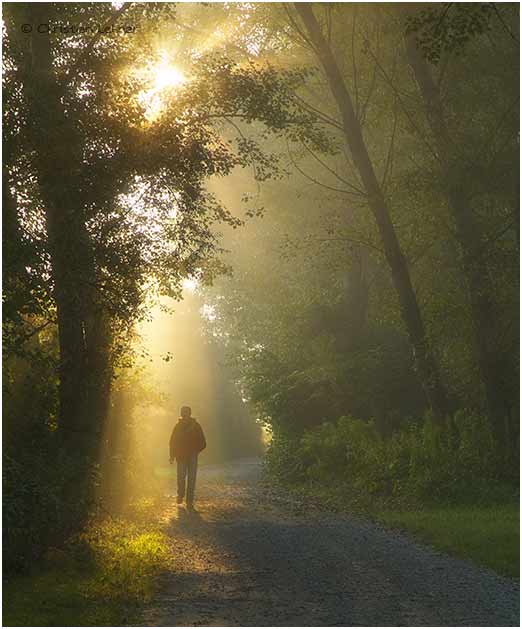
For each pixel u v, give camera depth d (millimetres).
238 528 17797
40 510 12430
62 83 14703
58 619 9281
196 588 11203
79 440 17969
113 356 18812
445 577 11891
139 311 17562
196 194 15938
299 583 11508
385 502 21703
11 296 14266
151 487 23469
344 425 29578
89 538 14297
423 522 17688
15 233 13727
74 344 17641
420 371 23984
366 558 13656
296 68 18453
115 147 14664
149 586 11141
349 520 19250
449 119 23891
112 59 15086
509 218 23859
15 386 17266
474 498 20766
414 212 24859
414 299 23906
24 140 13797
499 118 24031
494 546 14180
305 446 30938
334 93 23391
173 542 15586
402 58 25141
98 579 11430
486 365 23562
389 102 24906
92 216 15336
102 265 15453
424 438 22609
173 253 16766
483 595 10641
